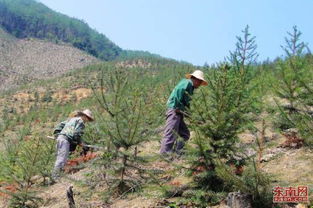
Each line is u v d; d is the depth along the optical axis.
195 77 6.77
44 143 8.76
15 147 9.16
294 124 6.23
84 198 6.34
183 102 6.67
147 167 6.78
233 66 6.31
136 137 6.14
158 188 5.56
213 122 5.02
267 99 8.27
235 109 5.00
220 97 5.02
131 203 5.64
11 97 103.69
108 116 6.23
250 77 6.66
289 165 5.87
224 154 5.22
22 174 7.39
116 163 6.19
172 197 5.46
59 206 6.32
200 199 5.09
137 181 6.18
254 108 6.14
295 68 7.47
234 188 4.92
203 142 5.05
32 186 7.94
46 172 7.80
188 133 6.84
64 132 8.41
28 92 108.12
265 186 4.48
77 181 6.72
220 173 4.67
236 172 5.16
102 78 6.23
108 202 5.92
